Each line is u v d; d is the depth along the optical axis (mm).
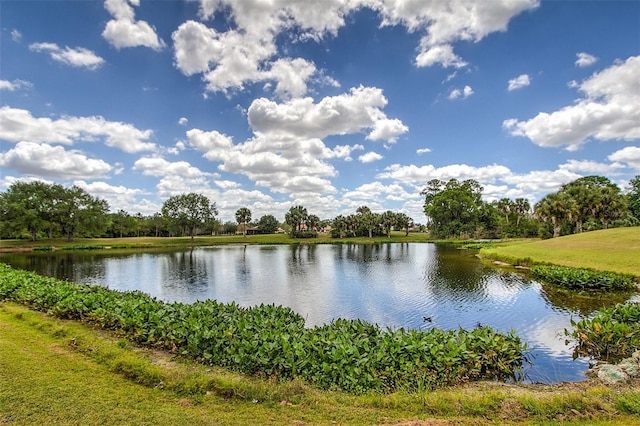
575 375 8609
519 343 9039
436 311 16312
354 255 50625
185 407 5172
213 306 11047
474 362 7809
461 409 5398
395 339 8125
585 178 67875
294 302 18750
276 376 6840
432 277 26875
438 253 50969
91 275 29812
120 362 6480
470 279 25328
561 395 6305
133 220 104375
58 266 35844
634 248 27781
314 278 27703
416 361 7234
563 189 65562
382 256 47969
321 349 7109
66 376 5945
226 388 5730
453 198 87125
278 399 5637
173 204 86125
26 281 14539
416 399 5738
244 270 33406
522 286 22094
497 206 94875
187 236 110062
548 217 53094
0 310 10930
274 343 7352
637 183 61531
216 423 4707
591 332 9938
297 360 7008
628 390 6613
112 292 13109
